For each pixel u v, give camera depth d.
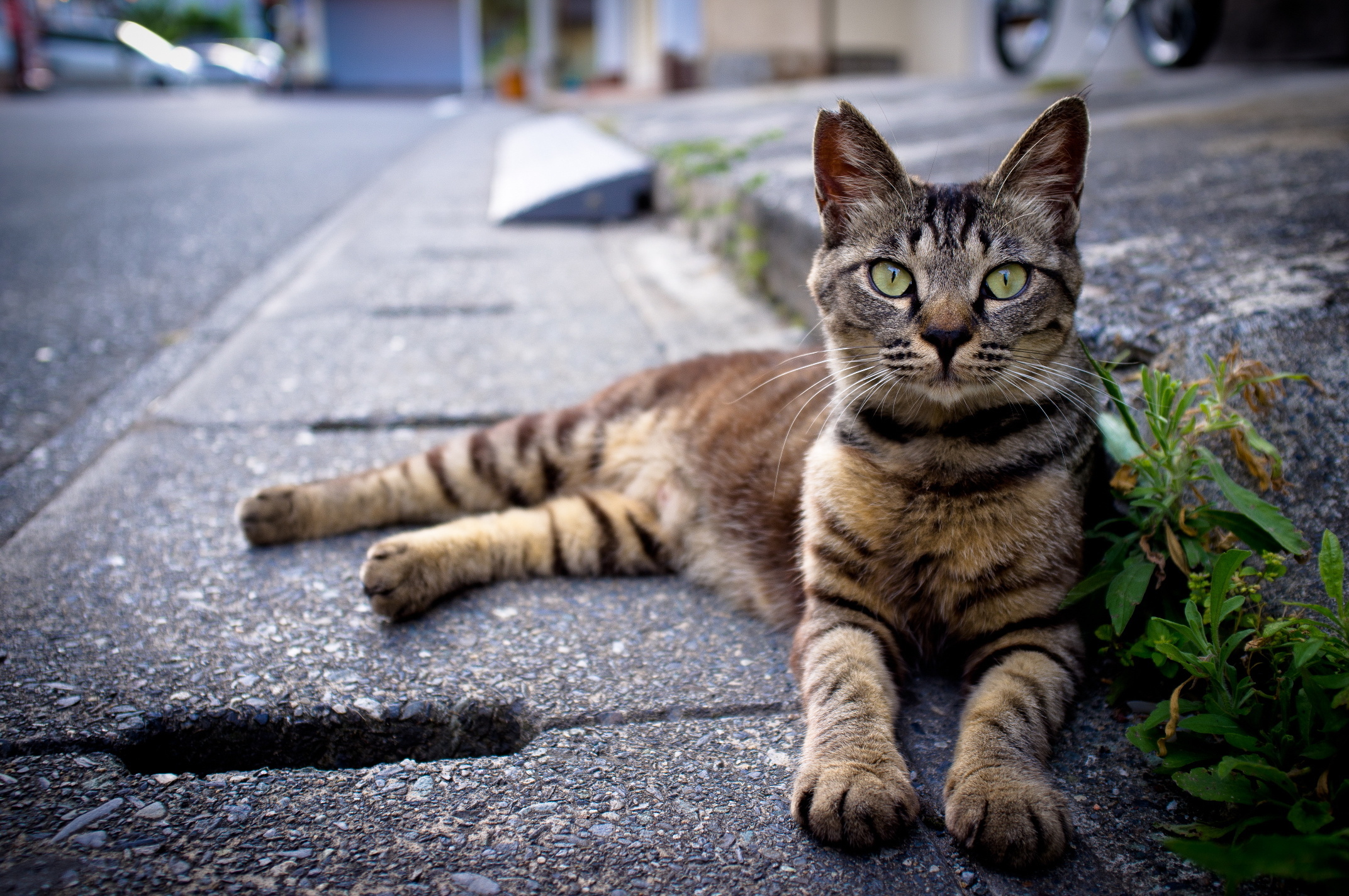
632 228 1.24
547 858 0.36
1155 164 0.80
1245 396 0.45
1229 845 0.36
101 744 0.40
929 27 2.61
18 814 0.37
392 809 0.38
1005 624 0.46
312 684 0.44
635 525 0.56
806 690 0.43
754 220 0.89
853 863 0.37
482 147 2.27
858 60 2.76
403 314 0.87
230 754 0.42
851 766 0.39
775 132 1.21
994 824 0.37
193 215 1.37
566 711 0.43
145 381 0.72
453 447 0.58
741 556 0.54
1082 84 1.50
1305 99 1.08
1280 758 0.37
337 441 0.64
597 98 3.01
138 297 0.94
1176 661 0.40
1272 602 0.42
